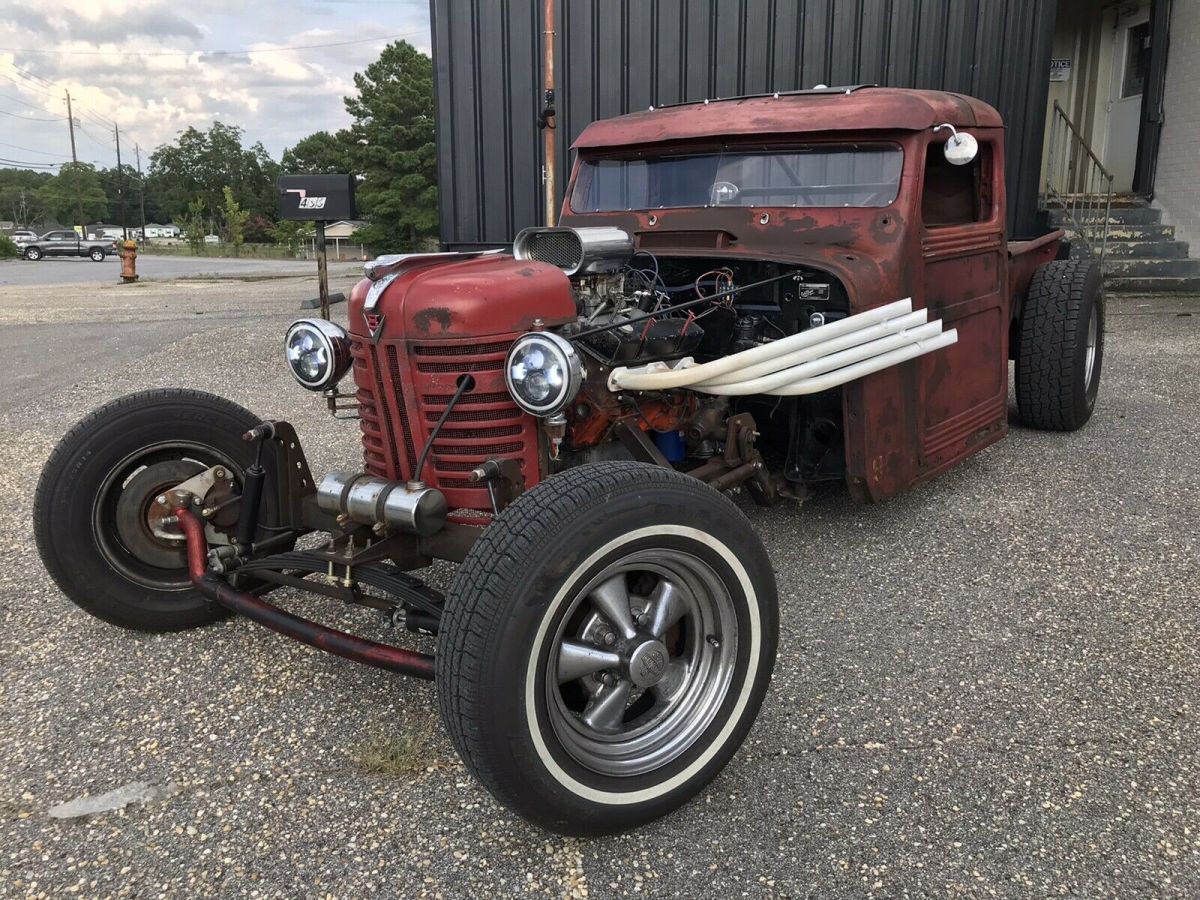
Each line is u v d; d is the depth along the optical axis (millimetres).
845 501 4551
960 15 7523
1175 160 11258
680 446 3395
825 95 4020
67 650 3182
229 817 2336
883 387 3598
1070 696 2842
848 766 2529
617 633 2289
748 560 2387
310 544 4055
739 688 2408
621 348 2980
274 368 8109
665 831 2297
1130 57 12047
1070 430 5621
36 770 2523
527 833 2281
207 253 56844
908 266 3607
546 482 2217
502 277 2736
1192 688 2875
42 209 105625
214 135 105062
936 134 3715
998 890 2080
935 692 2877
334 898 2076
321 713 2789
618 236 3240
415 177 43531
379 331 2732
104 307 14625
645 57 7414
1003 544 3986
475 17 7285
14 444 5895
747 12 7371
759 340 3574
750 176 3992
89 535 3107
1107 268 10938
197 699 2869
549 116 6891
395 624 2613
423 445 2768
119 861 2186
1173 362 7598
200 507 3201
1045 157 12773
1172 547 3918
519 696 2016
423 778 2484
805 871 2150
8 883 2117
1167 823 2281
